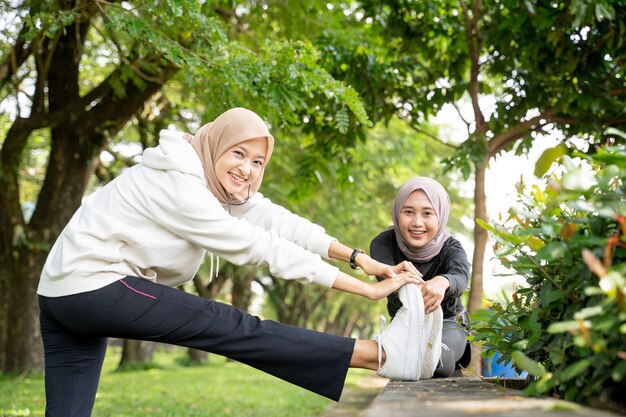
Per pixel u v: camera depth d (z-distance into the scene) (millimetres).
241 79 5508
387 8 6980
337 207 14633
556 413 1452
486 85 7098
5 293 12070
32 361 12141
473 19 6227
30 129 10977
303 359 2846
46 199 11852
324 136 7258
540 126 6395
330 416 8719
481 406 1620
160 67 8609
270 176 12094
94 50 11766
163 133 3051
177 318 2891
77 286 2873
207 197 2914
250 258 2898
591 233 2018
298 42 5879
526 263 2266
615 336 1755
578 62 5961
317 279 2863
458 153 6039
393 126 15109
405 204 3951
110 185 3115
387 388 2383
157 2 5578
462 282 3516
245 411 9297
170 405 9656
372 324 51094
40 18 5180
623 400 1909
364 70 6844
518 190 2539
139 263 2965
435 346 2885
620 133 1992
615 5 5613
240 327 2895
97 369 3227
